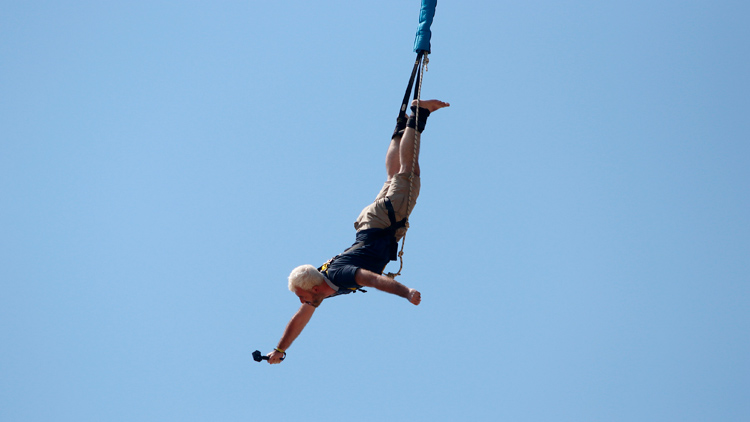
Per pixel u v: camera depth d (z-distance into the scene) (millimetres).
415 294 33406
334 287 36500
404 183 37812
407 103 39312
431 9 38750
